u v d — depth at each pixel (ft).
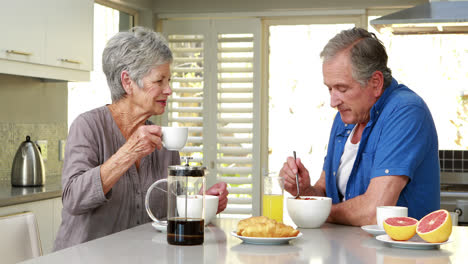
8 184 9.76
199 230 4.13
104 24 13.10
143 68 5.74
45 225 8.91
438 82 13.92
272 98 14.14
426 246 4.03
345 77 5.43
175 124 14.39
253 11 13.80
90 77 11.53
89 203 5.06
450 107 13.93
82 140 5.55
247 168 13.87
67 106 11.82
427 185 5.57
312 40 13.91
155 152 6.08
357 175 5.78
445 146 14.03
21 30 9.16
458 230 4.98
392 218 4.30
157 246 4.05
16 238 5.10
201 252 3.85
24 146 9.57
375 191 5.19
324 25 13.83
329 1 13.42
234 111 13.96
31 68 9.47
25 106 10.71
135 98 5.88
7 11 8.87
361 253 3.88
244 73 14.01
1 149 10.14
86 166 5.41
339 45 5.48
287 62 14.03
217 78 13.97
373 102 5.60
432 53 13.89
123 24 13.85
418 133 5.35
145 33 5.89
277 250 3.96
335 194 6.15
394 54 14.01
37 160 9.57
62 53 10.16
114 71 5.82
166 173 6.09
